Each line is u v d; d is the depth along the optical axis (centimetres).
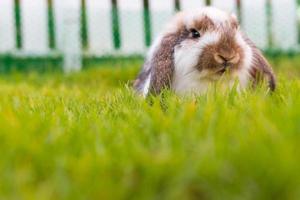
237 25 107
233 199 48
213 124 72
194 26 105
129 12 236
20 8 230
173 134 69
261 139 63
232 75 102
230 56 101
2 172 58
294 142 61
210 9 108
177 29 107
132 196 51
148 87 106
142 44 237
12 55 229
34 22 231
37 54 231
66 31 232
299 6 249
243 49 104
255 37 245
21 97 122
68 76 202
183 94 105
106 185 51
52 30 234
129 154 62
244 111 81
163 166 56
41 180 58
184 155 59
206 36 103
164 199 50
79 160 61
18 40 231
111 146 66
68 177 56
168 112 84
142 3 237
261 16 245
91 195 50
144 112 84
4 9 229
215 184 52
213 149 61
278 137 63
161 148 65
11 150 64
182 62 104
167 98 95
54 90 151
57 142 68
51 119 82
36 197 49
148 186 52
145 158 59
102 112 91
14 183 53
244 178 52
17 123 74
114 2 236
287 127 67
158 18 238
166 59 106
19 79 196
